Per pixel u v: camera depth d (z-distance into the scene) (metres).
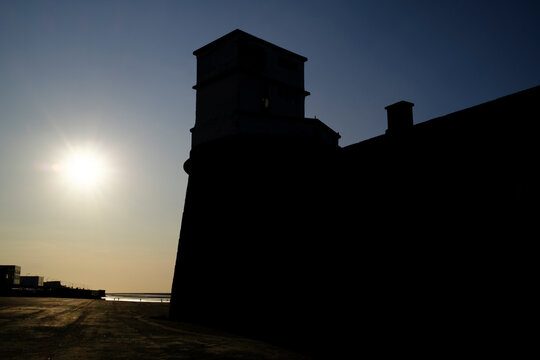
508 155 12.22
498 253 11.83
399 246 14.39
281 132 23.38
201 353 11.52
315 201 17.94
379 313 14.41
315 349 13.55
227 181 21.81
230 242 20.73
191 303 22.08
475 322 11.84
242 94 22.66
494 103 12.89
